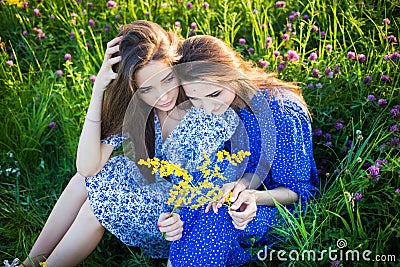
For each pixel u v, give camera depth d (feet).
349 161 8.54
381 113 9.26
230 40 12.07
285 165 7.87
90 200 7.87
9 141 10.70
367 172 8.19
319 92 9.98
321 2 12.11
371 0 11.68
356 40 11.24
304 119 8.00
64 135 10.52
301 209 8.12
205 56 7.50
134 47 7.36
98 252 8.81
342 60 10.30
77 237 7.95
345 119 9.81
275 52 10.46
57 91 10.86
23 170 10.47
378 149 8.51
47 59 11.88
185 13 12.05
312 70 10.15
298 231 7.96
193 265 7.41
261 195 7.66
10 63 11.29
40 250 8.37
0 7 13.16
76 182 8.35
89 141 7.77
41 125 10.69
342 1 11.84
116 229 8.00
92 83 10.94
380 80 9.89
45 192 9.97
